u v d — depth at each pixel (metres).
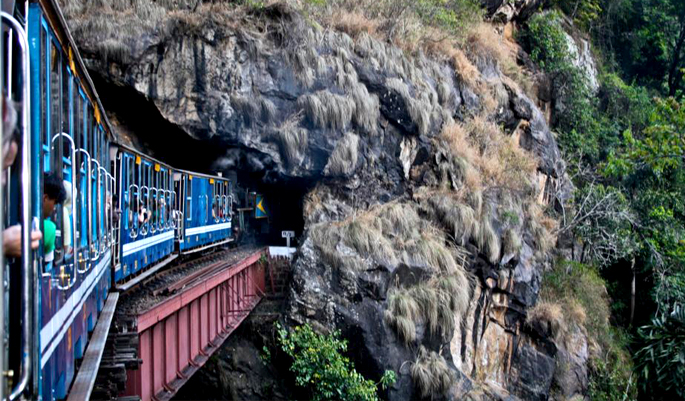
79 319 6.83
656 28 37.25
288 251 20.92
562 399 21.06
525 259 21.97
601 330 24.05
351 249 17.91
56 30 5.55
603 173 21.55
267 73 19.69
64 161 5.79
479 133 23.92
